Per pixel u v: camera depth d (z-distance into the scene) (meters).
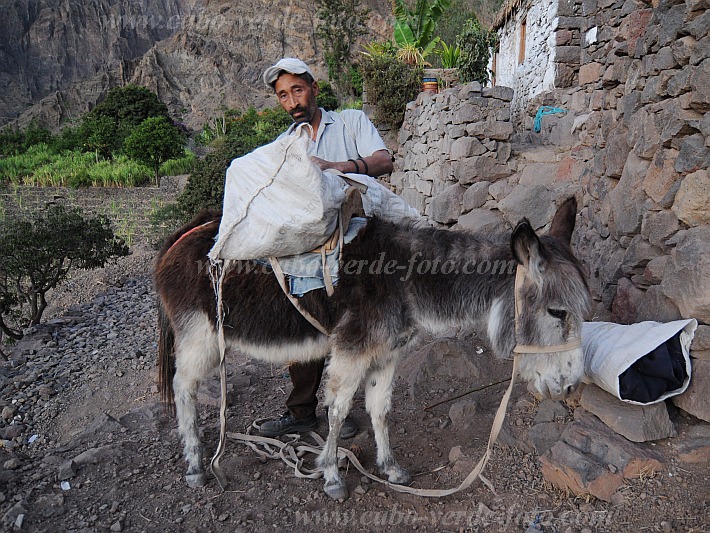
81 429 4.45
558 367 2.71
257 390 4.73
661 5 3.54
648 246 3.60
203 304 3.25
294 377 3.82
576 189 6.17
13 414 4.84
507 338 2.87
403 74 11.64
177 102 62.81
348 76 33.91
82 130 28.36
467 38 11.98
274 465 3.54
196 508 3.09
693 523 2.53
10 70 93.44
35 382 5.64
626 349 2.93
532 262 2.59
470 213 6.85
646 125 3.74
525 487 3.02
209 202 12.98
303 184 2.71
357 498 3.15
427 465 3.45
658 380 2.94
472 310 3.01
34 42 96.38
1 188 20.94
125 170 21.48
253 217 2.87
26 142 31.61
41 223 9.67
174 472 3.46
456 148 7.09
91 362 6.20
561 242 2.88
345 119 3.55
